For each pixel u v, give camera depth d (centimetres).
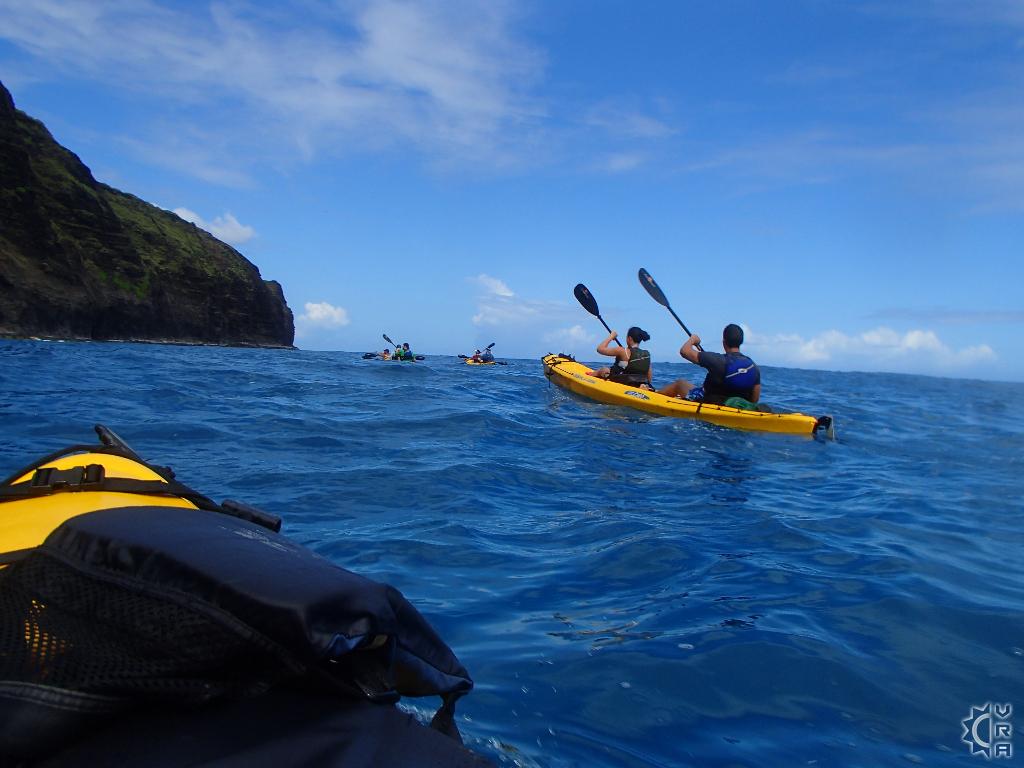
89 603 115
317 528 368
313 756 103
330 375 1350
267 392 982
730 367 809
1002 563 352
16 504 163
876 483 544
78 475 174
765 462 612
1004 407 1388
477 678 216
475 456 575
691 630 257
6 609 117
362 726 112
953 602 292
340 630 112
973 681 227
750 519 415
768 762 180
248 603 108
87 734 101
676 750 184
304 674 112
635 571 322
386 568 313
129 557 120
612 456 604
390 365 1809
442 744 115
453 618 263
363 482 469
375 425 708
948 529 413
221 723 106
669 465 578
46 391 823
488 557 336
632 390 896
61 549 127
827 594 298
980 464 648
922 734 196
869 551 361
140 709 107
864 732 196
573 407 885
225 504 169
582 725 193
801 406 1177
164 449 540
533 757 176
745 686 218
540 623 261
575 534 378
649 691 213
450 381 1309
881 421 1004
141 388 913
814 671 228
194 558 117
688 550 351
